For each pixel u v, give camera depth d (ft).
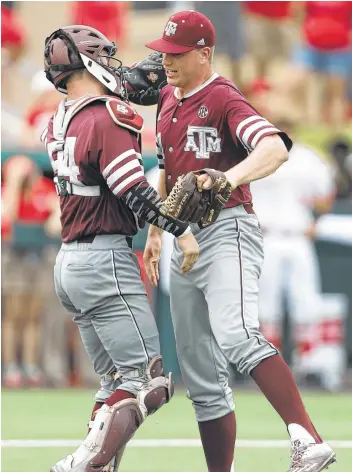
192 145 60.23
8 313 123.24
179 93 61.62
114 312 58.03
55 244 123.34
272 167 57.11
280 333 123.65
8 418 100.37
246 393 123.75
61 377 125.70
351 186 127.24
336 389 125.39
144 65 65.16
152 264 64.95
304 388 127.34
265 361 57.98
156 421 99.91
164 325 122.31
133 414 57.52
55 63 59.11
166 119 61.57
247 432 93.09
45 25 150.41
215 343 62.85
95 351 60.85
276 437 90.17
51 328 124.88
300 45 145.38
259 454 80.59
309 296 123.34
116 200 57.82
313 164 122.21
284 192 122.11
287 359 125.70
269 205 122.11
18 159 121.39
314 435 57.47
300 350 124.67
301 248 122.52
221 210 60.03
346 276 125.59
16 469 72.79
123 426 57.16
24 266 122.93
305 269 122.83
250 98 133.28
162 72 65.00
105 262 57.67
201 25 59.36
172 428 95.55
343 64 146.30
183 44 59.00
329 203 123.13
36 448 82.84
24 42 137.80
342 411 107.04
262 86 134.41
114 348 58.29
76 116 57.77
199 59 59.67
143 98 65.31
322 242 124.36
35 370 124.88
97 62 58.80
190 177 55.72
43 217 122.42
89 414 103.65
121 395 58.03
